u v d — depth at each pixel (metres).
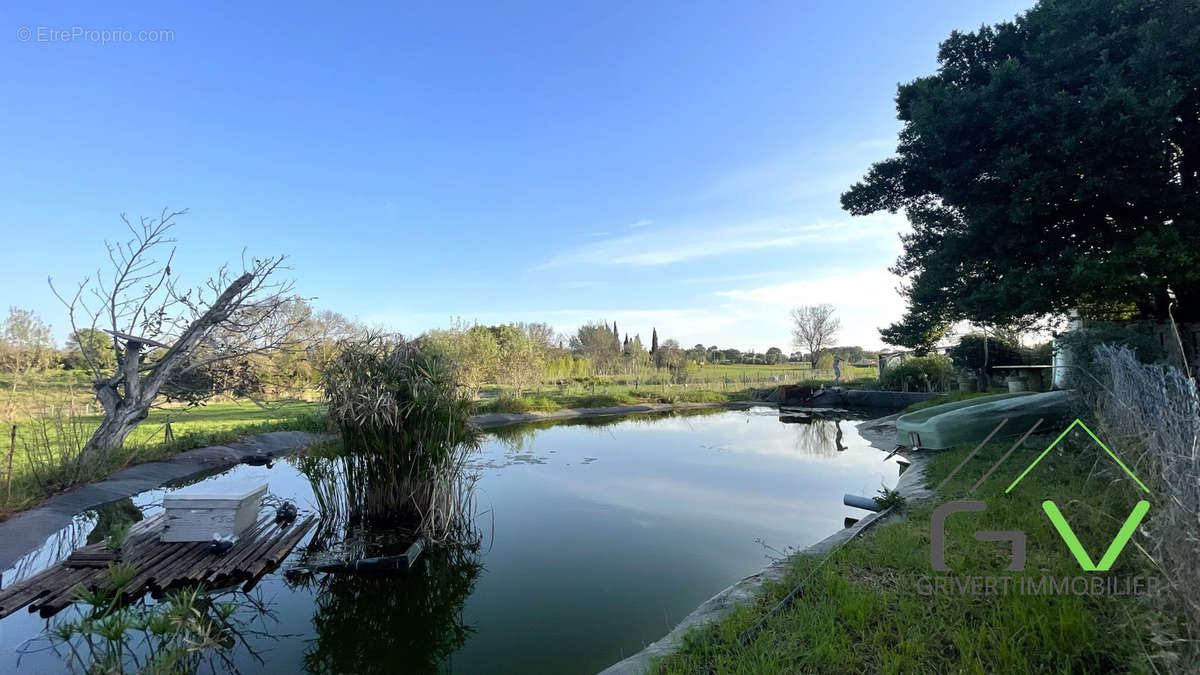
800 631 2.72
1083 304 8.13
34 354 11.86
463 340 19.31
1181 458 2.26
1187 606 2.14
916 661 2.40
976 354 15.59
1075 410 6.28
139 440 10.66
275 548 5.14
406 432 5.87
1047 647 2.38
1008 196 7.37
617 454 10.83
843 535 4.55
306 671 3.47
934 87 7.95
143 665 3.37
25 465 7.60
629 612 4.10
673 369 29.72
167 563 4.68
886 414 17.91
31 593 4.12
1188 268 6.17
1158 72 6.18
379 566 4.86
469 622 4.02
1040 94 6.74
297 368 14.95
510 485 8.17
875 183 9.52
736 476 8.66
